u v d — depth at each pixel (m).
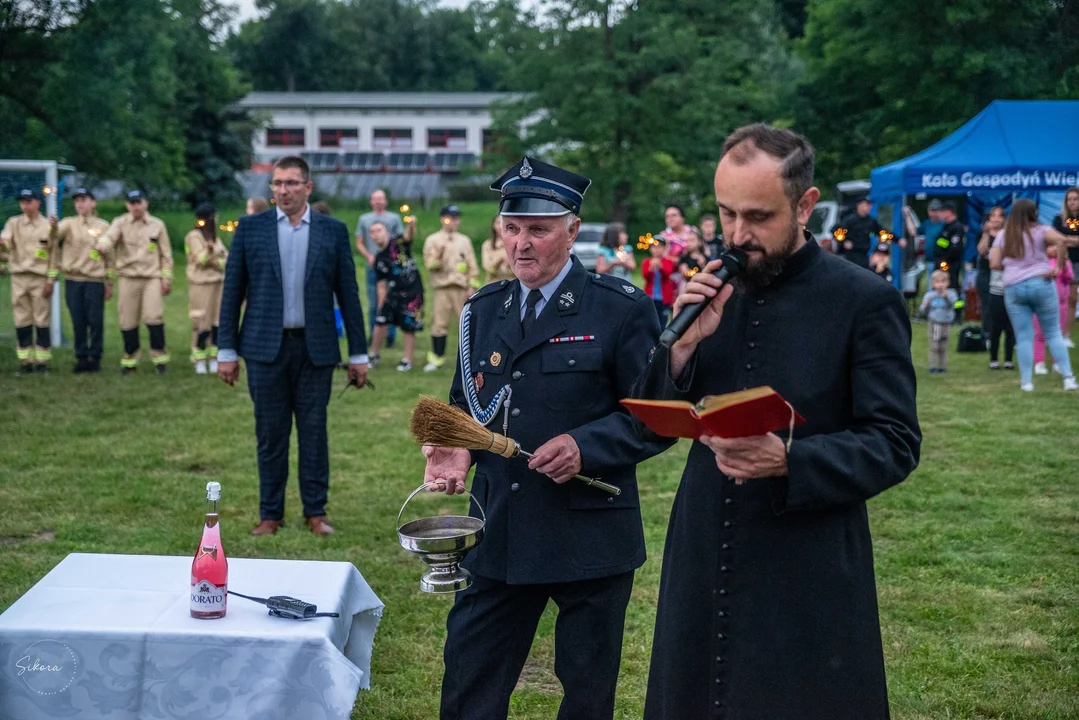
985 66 27.11
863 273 2.38
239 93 48.50
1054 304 10.81
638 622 5.02
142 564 3.64
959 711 4.14
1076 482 7.40
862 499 2.29
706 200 38.84
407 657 4.61
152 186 35.25
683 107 37.66
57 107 29.80
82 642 3.02
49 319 12.30
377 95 74.94
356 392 11.01
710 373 2.48
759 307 2.43
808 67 35.38
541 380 3.13
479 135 75.06
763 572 2.38
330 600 3.36
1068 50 27.44
